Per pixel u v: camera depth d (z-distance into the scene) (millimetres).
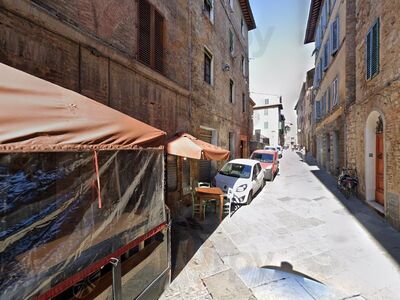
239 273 3604
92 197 2117
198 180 8367
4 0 2514
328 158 14375
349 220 5844
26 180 1628
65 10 3281
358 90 7602
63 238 1868
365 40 6766
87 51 3625
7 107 1644
